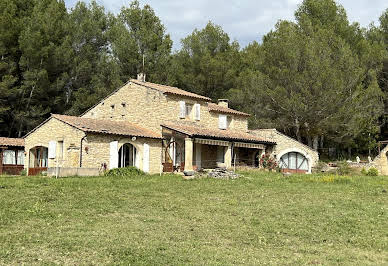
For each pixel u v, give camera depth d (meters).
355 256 9.92
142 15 46.25
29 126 40.03
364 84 41.22
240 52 52.75
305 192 19.08
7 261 8.89
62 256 9.34
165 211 14.61
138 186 20.14
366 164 35.69
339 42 38.28
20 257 9.18
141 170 28.05
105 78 43.88
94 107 35.72
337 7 46.31
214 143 30.97
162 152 31.08
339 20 45.03
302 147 35.28
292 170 35.47
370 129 42.84
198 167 33.16
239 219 13.49
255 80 39.34
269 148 36.84
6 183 19.67
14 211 13.53
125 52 42.88
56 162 27.80
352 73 36.59
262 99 39.41
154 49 44.81
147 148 29.67
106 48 48.47
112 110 34.28
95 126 27.86
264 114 40.38
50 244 10.12
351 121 37.28
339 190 19.77
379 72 44.00
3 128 41.12
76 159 26.28
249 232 11.92
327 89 35.66
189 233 11.71
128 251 9.72
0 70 36.97
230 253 9.95
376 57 40.78
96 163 26.73
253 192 18.95
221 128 35.22
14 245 9.98
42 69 38.38
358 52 42.88
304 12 45.88
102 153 27.12
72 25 44.81
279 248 10.58
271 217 13.87
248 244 10.88
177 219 13.41
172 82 44.38
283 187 20.72
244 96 42.75
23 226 11.82
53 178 22.61
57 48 40.34
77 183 20.16
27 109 39.34
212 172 24.89
